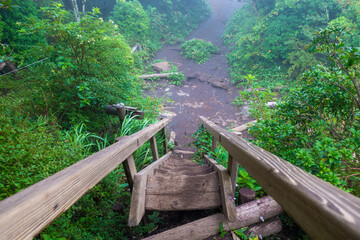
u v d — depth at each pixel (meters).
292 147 2.42
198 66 12.55
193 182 1.97
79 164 1.00
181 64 12.80
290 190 0.61
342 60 2.13
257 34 11.22
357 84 2.28
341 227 0.39
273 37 9.81
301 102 2.58
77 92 3.61
